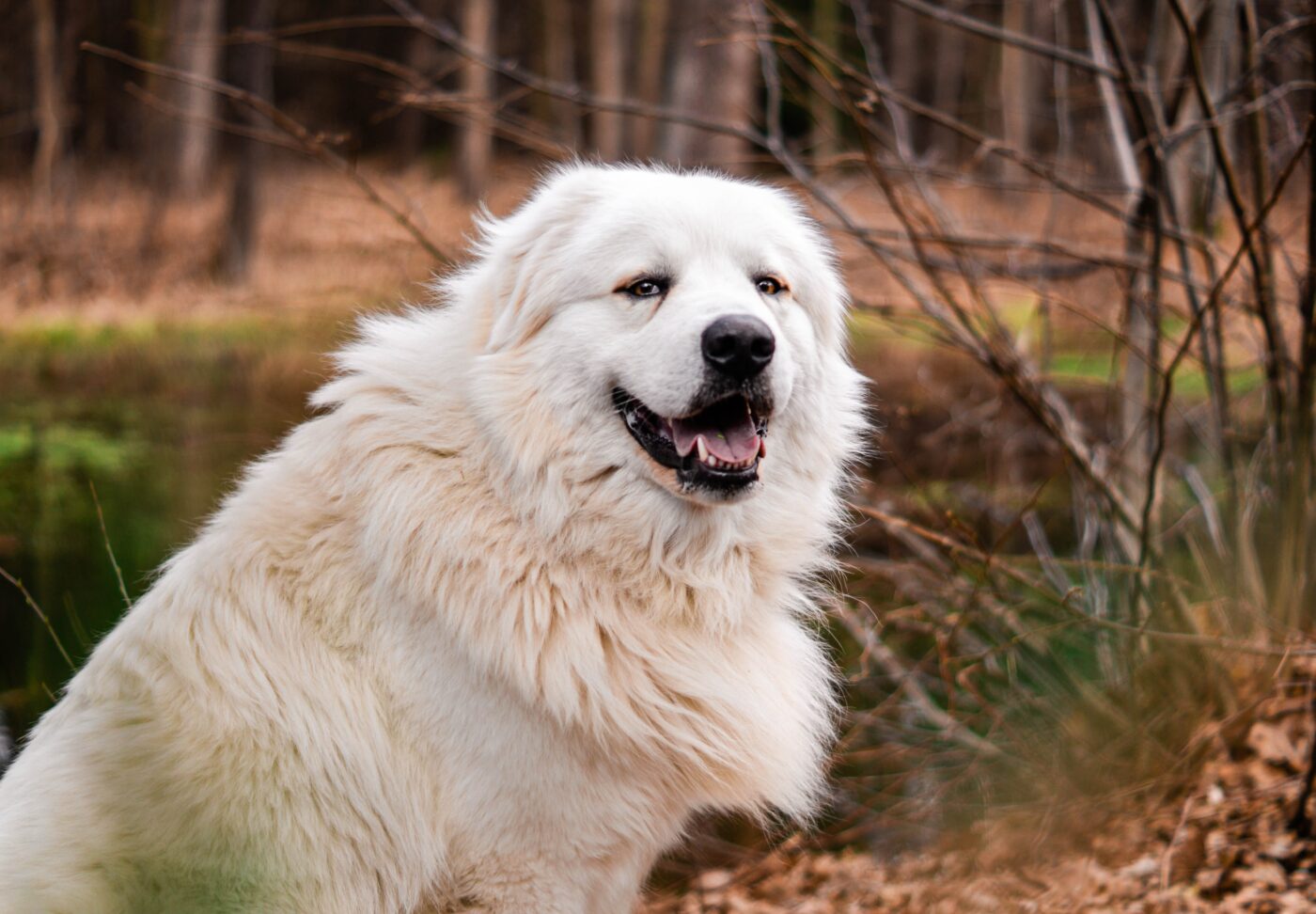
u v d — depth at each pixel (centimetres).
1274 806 470
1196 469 650
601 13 2706
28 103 2912
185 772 309
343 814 320
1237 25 639
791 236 360
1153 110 555
